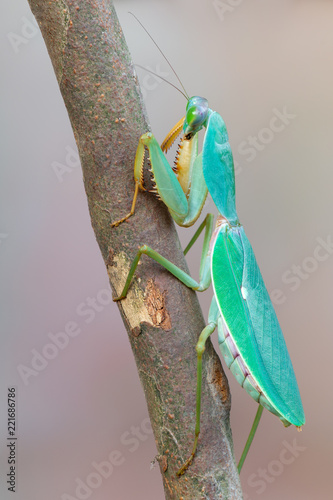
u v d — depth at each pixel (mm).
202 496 353
